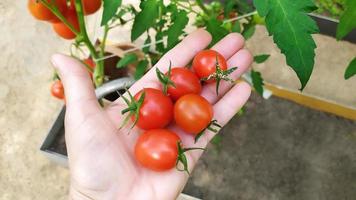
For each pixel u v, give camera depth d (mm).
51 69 343
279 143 294
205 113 167
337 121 302
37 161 309
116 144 177
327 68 316
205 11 228
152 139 162
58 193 300
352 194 280
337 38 142
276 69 316
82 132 172
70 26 201
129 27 320
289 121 301
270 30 135
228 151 291
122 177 174
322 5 316
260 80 248
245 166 287
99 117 177
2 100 330
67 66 175
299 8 134
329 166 288
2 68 343
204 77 185
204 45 208
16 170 305
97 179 171
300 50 133
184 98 168
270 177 284
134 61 248
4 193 299
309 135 297
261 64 317
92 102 177
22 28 359
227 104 197
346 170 287
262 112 304
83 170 171
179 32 199
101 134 174
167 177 178
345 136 297
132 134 184
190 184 281
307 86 308
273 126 300
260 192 280
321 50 323
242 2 255
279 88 301
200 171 285
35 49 351
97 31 317
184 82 178
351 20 135
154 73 204
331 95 305
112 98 246
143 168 179
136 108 164
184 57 208
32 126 322
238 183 282
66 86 176
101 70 235
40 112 327
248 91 199
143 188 176
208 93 202
